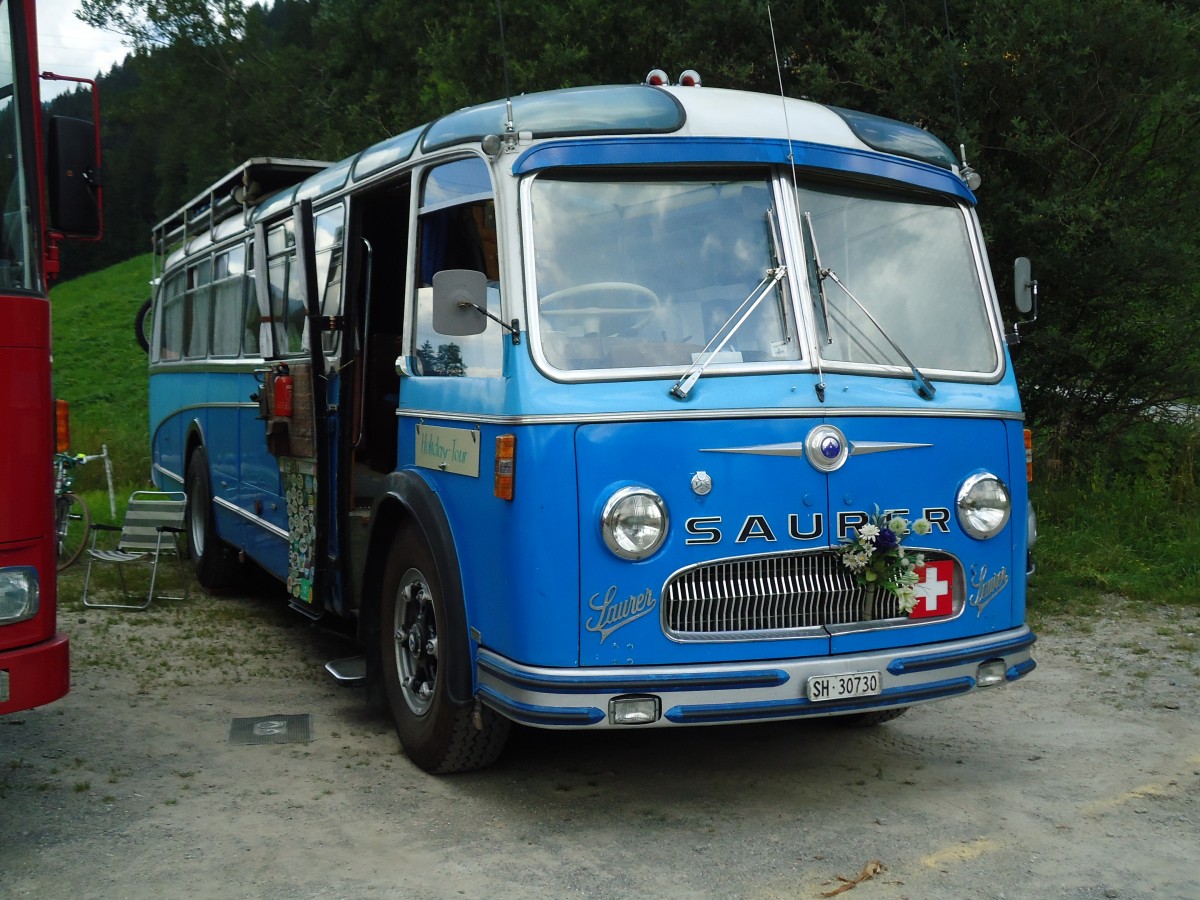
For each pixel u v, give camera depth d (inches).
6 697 155.0
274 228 301.0
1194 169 419.2
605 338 173.3
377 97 716.7
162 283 481.1
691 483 166.6
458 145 195.9
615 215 179.9
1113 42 392.2
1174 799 185.9
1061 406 439.8
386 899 149.3
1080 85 400.5
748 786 192.4
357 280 244.2
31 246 165.6
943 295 196.1
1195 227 417.4
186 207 410.0
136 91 1037.8
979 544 184.5
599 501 163.9
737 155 183.0
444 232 202.2
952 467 182.9
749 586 169.0
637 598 164.2
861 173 190.9
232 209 359.3
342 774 198.2
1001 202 403.5
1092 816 178.4
